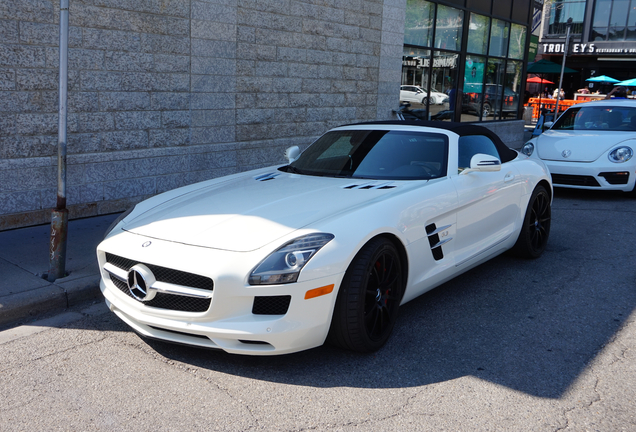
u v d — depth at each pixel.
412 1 11.27
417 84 11.86
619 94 24.67
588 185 8.09
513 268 4.97
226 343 2.84
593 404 2.71
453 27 12.56
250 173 4.66
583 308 4.02
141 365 3.10
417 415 2.60
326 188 3.73
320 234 2.94
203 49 7.32
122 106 6.54
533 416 2.60
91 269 4.49
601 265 5.08
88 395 2.77
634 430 2.49
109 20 6.24
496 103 14.91
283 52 8.52
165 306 2.98
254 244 2.91
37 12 5.64
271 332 2.78
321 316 2.88
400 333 3.56
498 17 13.97
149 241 3.12
